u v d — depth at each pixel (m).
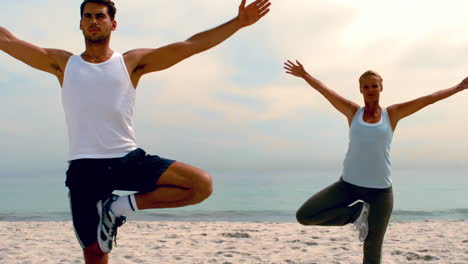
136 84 3.09
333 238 8.60
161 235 9.28
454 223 11.67
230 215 16.55
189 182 2.85
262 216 16.27
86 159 2.84
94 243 2.96
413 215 16.78
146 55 3.05
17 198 38.34
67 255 7.05
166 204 2.92
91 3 2.89
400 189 50.84
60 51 3.07
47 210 21.58
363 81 4.25
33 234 9.73
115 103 2.86
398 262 6.38
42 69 3.10
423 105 4.30
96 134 2.85
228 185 72.69
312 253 7.04
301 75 4.76
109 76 2.87
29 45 3.03
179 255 6.89
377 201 4.24
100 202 2.91
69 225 11.73
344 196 4.39
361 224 4.22
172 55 3.03
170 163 2.91
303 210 4.45
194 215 16.36
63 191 58.31
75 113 2.86
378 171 4.20
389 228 10.60
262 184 78.12
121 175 2.87
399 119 4.33
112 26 2.99
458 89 4.38
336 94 4.62
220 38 3.04
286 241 8.29
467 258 6.50
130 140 2.95
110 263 6.38
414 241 8.27
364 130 4.20
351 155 4.29
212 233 9.54
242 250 7.36
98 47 2.91
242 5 2.97
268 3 2.98
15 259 6.70
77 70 2.88
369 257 4.27
